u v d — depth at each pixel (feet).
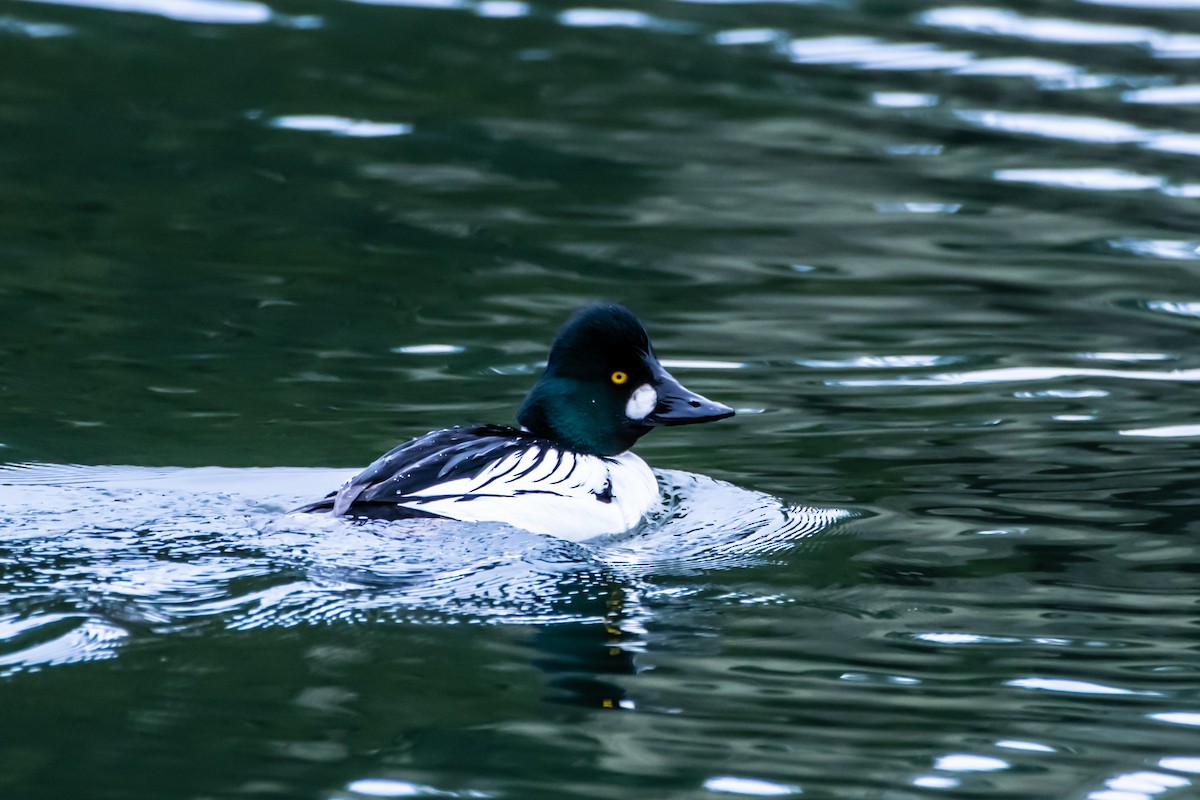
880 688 26.99
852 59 82.33
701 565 32.58
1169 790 23.75
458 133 70.28
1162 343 48.60
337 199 61.67
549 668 27.17
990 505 36.47
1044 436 41.22
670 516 35.50
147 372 44.75
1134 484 37.70
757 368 46.62
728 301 52.39
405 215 60.13
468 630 28.50
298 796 22.89
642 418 36.09
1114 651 28.60
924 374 46.14
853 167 67.21
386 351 46.93
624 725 25.32
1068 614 30.25
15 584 29.07
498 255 56.18
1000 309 51.80
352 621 28.43
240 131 69.21
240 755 23.94
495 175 65.16
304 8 88.28
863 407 43.57
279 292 51.96
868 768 24.23
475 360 46.34
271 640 27.55
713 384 45.27
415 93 75.31
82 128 68.69
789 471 38.93
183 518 32.99
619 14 89.92
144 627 27.63
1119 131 71.15
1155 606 30.66
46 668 26.16
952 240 58.80
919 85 78.02
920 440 41.01
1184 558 33.17
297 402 42.78
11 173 62.90
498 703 25.88
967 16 90.48
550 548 31.83
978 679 27.30
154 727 24.56
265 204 60.70
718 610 30.22
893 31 87.40
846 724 25.64
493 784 23.39
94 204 59.98
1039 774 24.12
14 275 52.47
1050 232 59.67
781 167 67.15
